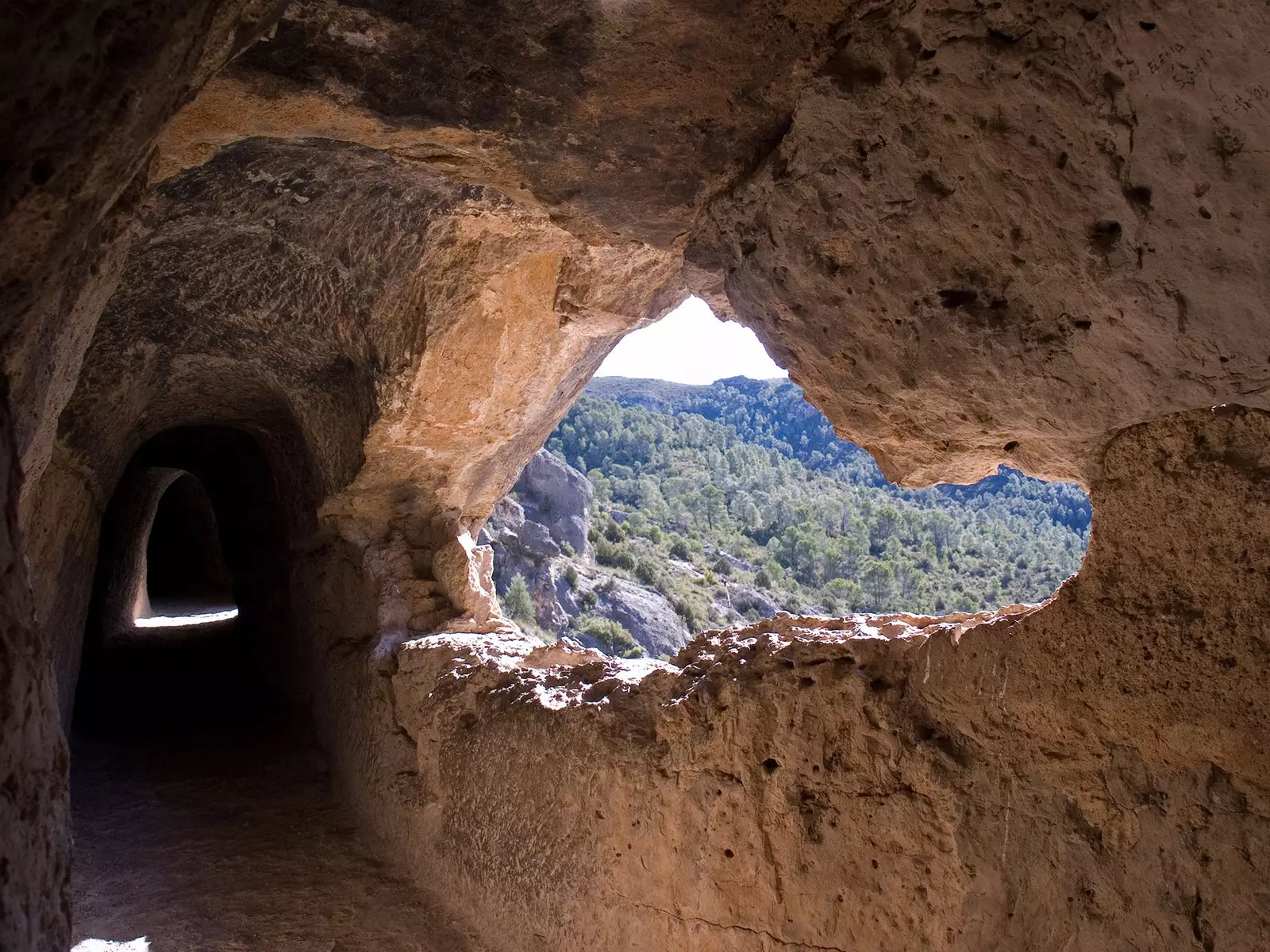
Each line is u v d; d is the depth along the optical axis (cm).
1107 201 179
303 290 416
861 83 209
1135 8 157
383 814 435
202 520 1393
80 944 352
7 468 168
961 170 201
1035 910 204
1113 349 191
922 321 226
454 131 256
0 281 156
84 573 538
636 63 233
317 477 508
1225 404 182
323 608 554
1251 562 177
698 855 272
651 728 294
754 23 218
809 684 250
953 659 221
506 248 373
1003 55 182
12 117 142
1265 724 172
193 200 365
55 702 182
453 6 221
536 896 325
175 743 580
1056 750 203
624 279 359
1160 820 186
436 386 409
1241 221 160
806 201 236
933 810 221
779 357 274
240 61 230
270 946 353
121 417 491
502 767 349
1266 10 140
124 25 145
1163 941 184
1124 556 196
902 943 226
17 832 158
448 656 408
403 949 351
